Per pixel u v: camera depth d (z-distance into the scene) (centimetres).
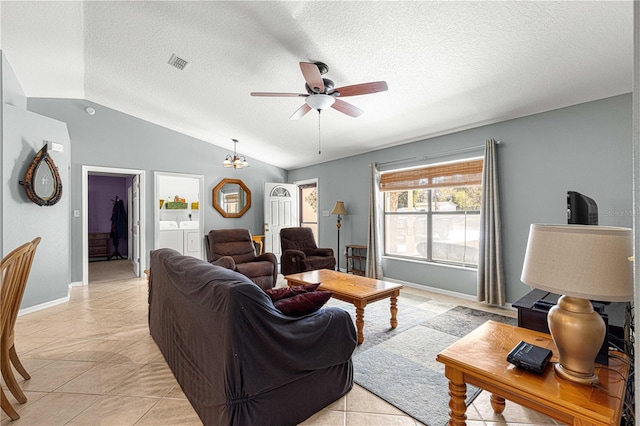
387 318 330
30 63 362
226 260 387
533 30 224
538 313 199
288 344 154
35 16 280
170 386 200
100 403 182
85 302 388
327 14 233
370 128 439
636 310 56
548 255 111
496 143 375
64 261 388
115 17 279
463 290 411
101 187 784
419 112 373
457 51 256
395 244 513
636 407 55
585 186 308
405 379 209
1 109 323
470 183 404
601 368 123
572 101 311
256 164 692
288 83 349
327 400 179
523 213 352
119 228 786
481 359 130
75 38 313
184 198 700
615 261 100
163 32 293
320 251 524
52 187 365
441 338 277
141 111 505
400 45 257
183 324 187
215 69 342
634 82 56
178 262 209
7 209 323
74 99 477
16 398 180
